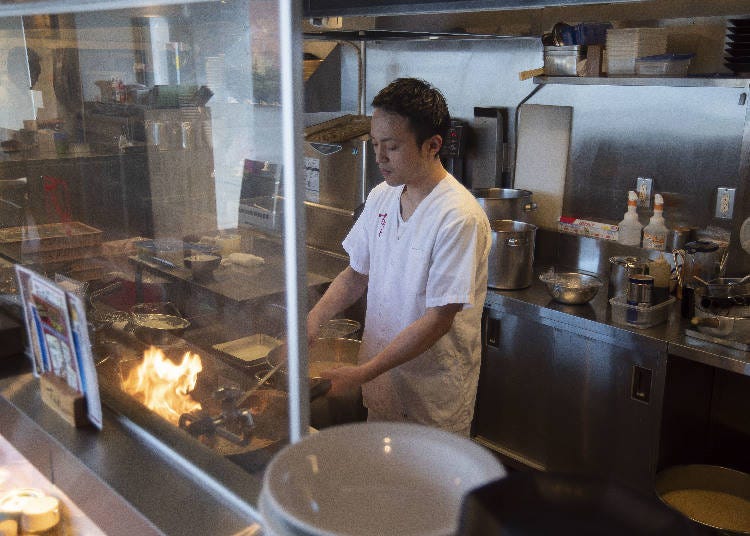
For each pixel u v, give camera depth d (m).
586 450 2.96
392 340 2.09
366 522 0.57
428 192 1.97
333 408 1.87
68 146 1.40
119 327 1.33
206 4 1.07
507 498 0.44
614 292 2.99
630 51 3.02
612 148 3.38
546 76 3.27
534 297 3.10
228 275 1.13
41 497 1.23
